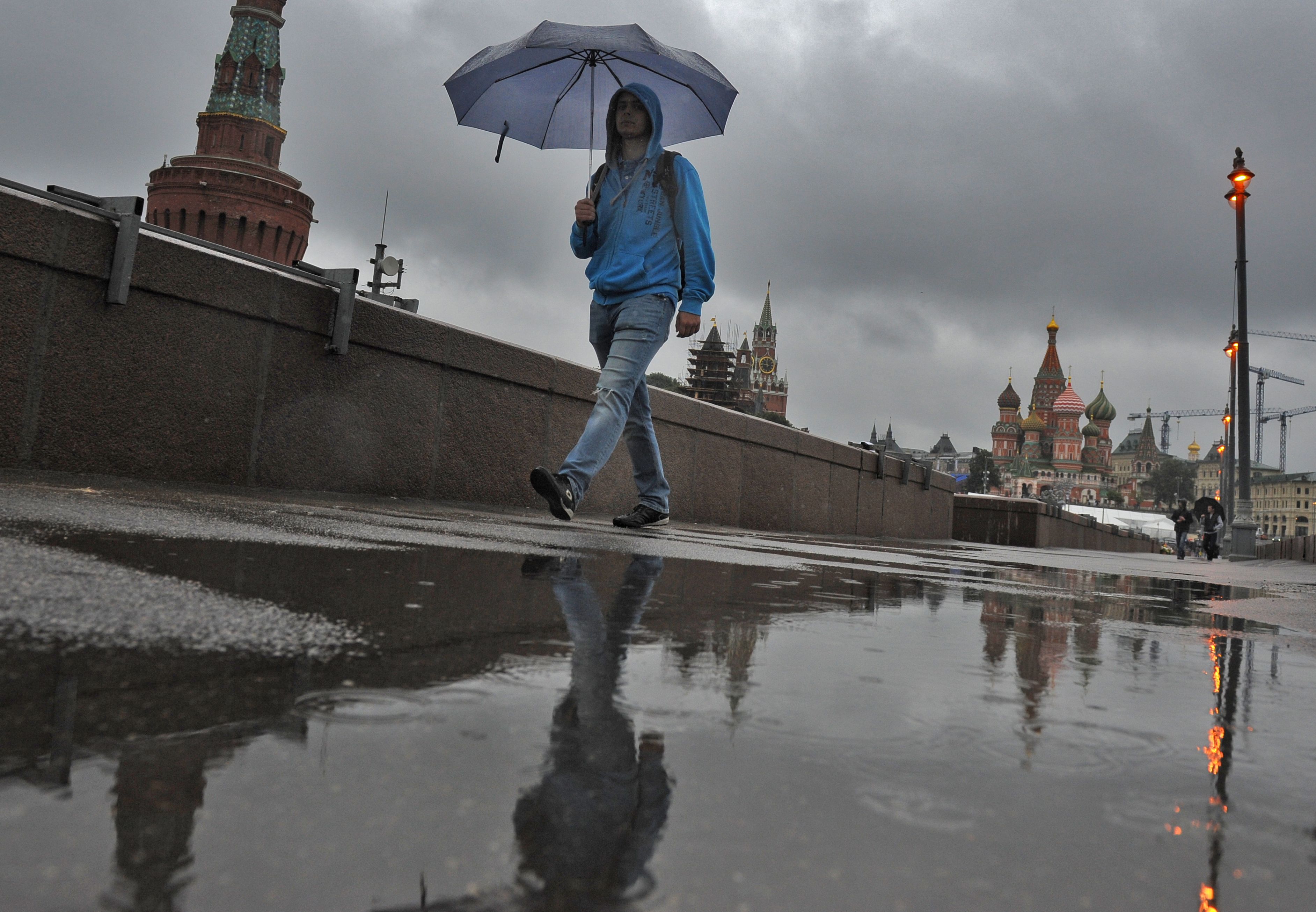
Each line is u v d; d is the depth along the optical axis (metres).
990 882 0.48
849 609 1.91
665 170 5.09
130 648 0.89
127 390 4.41
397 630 1.13
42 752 0.56
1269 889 0.49
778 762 0.68
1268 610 3.02
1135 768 0.75
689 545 4.14
